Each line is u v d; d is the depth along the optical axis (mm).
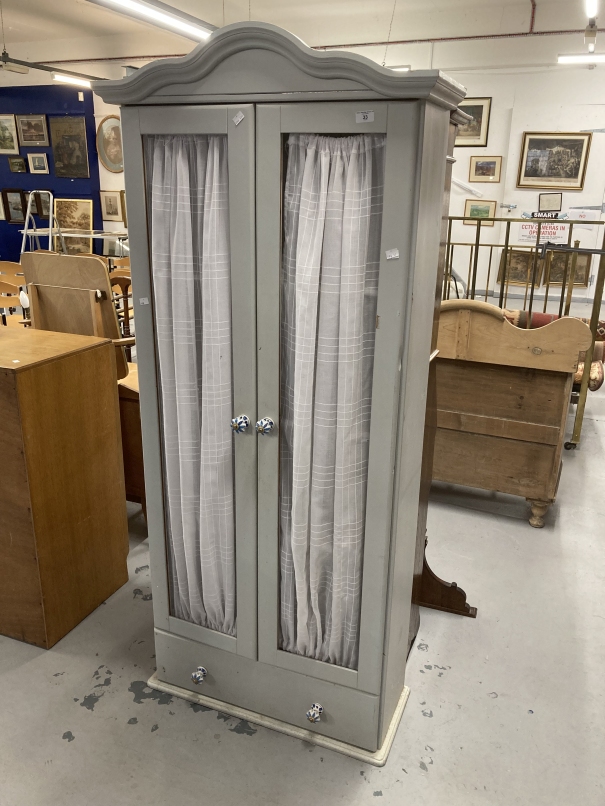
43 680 1967
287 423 1556
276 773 1665
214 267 1463
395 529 1499
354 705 1683
